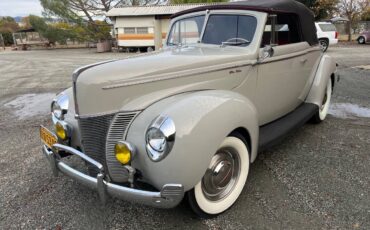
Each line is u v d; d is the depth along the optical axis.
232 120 2.53
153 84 2.66
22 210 2.91
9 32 48.16
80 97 2.56
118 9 25.39
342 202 2.87
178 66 2.80
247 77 3.32
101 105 2.51
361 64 11.74
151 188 2.44
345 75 9.34
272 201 2.92
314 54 4.60
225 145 2.62
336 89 7.53
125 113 2.52
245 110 2.69
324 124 5.01
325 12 27.16
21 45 37.53
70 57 20.86
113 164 2.51
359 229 2.51
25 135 4.97
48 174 3.60
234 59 3.18
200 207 2.60
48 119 5.86
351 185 3.15
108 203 2.98
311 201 2.90
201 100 2.47
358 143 4.20
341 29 30.50
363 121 5.13
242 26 3.49
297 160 3.73
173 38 4.22
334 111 5.74
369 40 23.77
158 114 2.38
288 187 3.15
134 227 2.64
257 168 3.55
